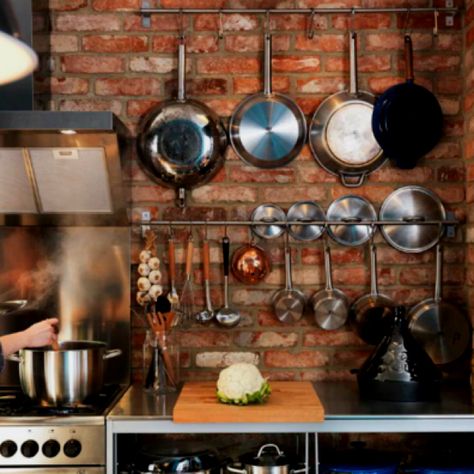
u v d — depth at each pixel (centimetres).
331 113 294
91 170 271
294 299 291
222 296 296
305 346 296
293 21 298
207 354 295
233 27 297
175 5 297
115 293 295
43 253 296
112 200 280
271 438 292
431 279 296
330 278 293
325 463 254
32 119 245
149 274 287
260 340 296
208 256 291
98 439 235
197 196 297
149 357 276
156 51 297
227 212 297
